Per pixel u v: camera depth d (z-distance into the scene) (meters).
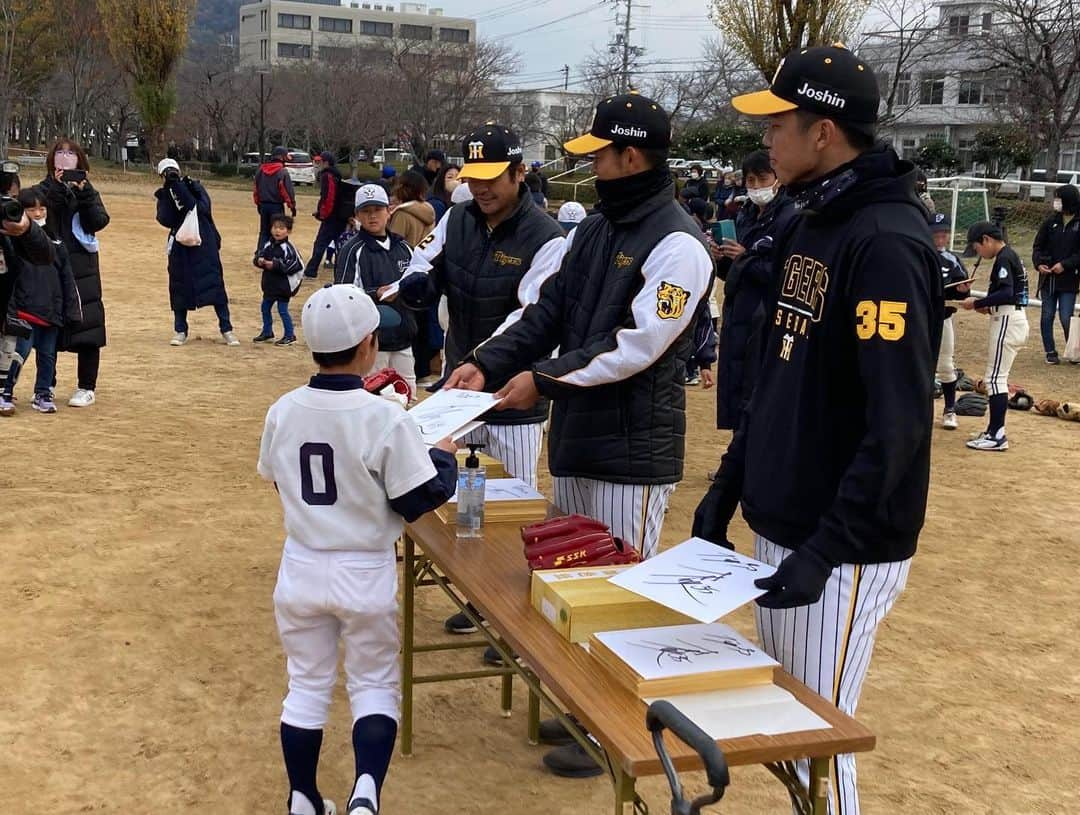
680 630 2.53
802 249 2.46
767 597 2.24
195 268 11.25
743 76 44.44
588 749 2.53
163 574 5.15
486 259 4.20
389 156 50.62
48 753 3.55
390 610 2.96
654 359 3.23
